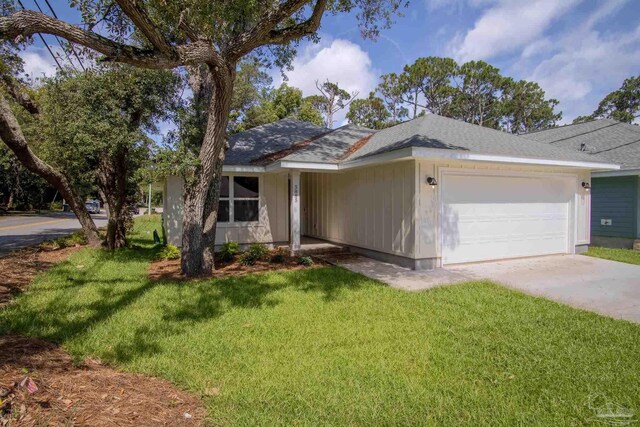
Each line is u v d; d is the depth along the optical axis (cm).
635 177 1123
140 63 450
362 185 1000
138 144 956
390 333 429
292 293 609
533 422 261
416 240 806
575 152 1002
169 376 323
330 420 262
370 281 698
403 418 266
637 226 1120
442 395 296
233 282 685
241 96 2116
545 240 1002
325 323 464
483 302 556
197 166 733
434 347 389
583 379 320
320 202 1250
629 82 3284
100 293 601
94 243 1191
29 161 981
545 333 427
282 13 557
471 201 879
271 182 1137
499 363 351
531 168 957
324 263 911
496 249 922
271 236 1141
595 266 861
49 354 353
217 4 524
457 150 748
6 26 351
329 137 1182
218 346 390
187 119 830
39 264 855
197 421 255
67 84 916
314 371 336
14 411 226
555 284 682
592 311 516
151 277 738
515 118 3272
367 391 302
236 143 1283
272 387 306
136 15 407
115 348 379
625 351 376
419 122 1009
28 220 2562
